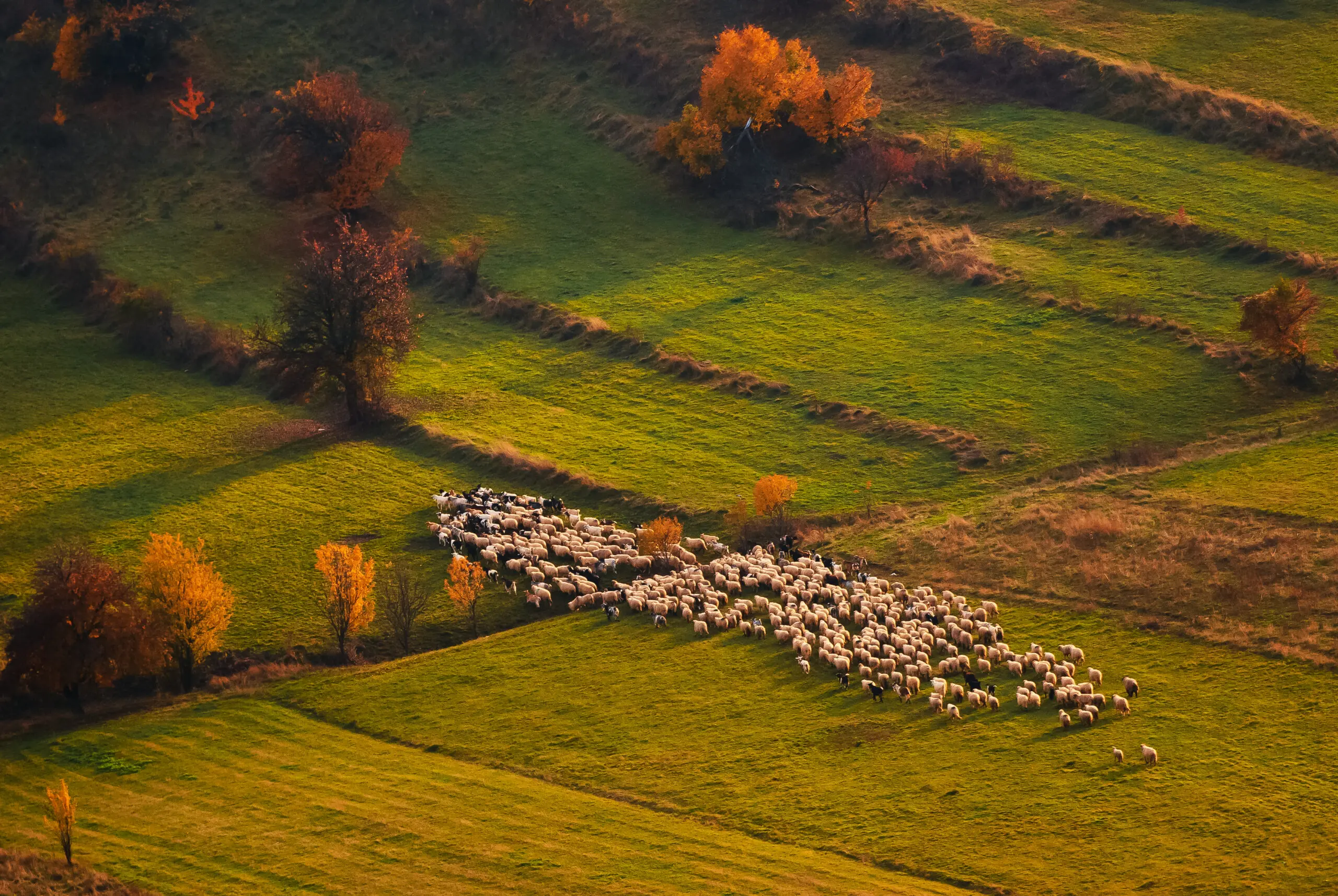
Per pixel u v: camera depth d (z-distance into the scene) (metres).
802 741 155.50
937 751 150.50
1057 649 169.12
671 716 163.25
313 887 132.75
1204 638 166.75
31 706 180.50
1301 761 141.88
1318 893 122.06
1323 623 165.25
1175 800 137.25
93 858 139.50
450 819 144.00
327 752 161.25
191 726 168.88
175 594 181.62
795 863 132.62
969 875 129.12
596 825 141.62
